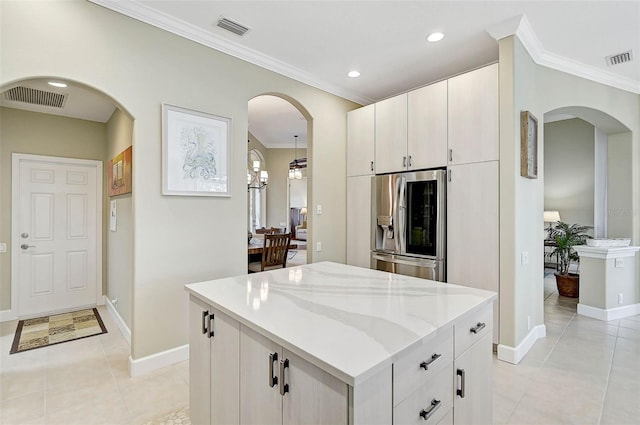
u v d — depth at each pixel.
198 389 1.69
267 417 1.23
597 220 5.28
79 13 2.17
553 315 3.84
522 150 2.71
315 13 2.45
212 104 2.83
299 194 9.95
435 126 3.16
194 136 2.71
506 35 2.62
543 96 3.13
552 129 6.26
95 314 3.95
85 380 2.38
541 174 3.14
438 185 3.07
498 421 1.89
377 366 0.92
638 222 3.95
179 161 2.62
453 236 3.01
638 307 3.89
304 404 1.06
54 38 2.08
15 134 3.74
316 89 3.74
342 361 0.94
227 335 1.45
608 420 1.90
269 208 9.02
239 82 3.01
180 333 2.65
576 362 2.63
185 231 2.68
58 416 1.98
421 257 3.24
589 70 3.38
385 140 3.63
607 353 2.79
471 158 2.89
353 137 3.99
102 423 1.92
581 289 3.87
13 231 3.74
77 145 4.13
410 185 3.33
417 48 2.99
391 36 2.79
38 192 3.91
